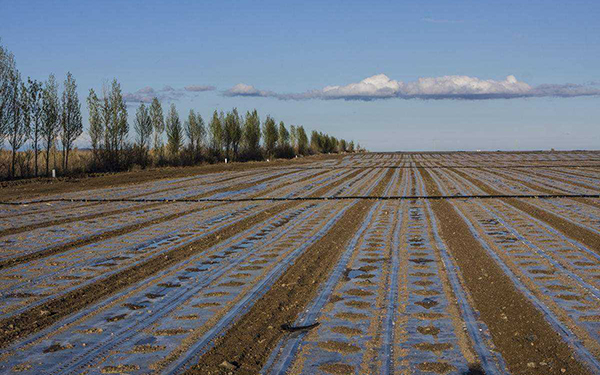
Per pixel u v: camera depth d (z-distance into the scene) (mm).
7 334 8320
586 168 59125
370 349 7582
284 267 12703
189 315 9172
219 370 6828
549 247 14867
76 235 17734
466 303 9672
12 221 21266
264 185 38750
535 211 23094
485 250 14523
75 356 7426
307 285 11094
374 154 116562
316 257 13836
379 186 38219
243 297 10227
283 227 19156
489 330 8250
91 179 43125
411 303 9750
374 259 13594
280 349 7605
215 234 17719
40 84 44656
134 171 53375
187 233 17984
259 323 8703
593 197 29266
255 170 57594
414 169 60844
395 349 7570
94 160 52531
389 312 9234
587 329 8203
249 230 18516
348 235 17359
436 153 119875
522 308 9234
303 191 34281
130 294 10539
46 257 14250
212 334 8211
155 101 63281
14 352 7598
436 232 17766
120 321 8922
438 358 7219
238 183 40438
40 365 7141
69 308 9664
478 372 6754
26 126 43469
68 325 8742
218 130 74938
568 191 33062
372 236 17125
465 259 13398
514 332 8109
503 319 8703
